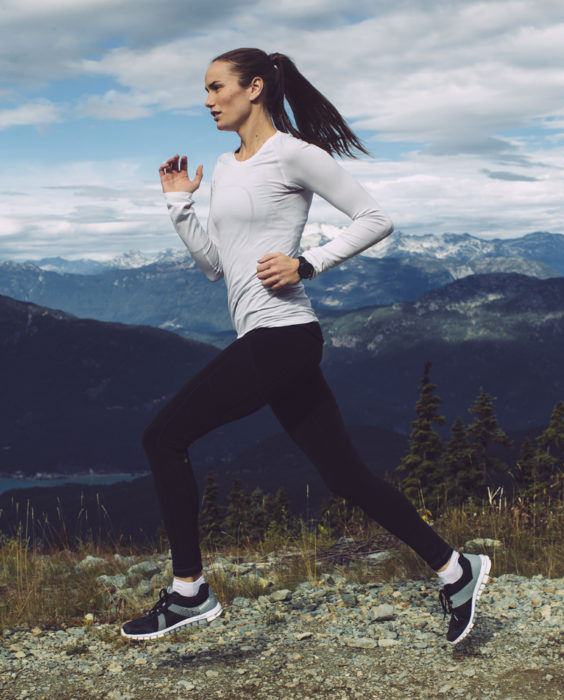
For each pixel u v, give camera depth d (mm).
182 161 2992
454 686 2486
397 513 2713
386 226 2582
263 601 3809
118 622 3523
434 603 3504
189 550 2635
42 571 4922
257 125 2707
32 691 2582
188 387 2611
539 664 2645
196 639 3141
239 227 2611
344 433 2736
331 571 4543
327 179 2559
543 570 4238
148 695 2516
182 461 2629
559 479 6168
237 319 2684
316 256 2533
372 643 2934
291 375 2611
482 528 5305
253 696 2479
